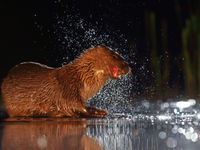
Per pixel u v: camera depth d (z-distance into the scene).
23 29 41.41
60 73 19.56
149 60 30.84
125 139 11.44
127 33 38.91
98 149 9.57
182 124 15.70
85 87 19.62
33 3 40.78
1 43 40.81
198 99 28.62
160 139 11.37
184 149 9.49
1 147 9.98
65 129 14.41
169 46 40.09
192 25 30.67
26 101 19.36
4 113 22.00
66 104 19.36
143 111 22.22
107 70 19.33
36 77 19.42
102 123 16.58
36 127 15.23
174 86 31.52
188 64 30.44
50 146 10.09
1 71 39.19
